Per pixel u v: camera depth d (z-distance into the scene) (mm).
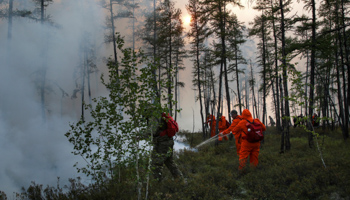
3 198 4215
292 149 7750
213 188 4301
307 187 4176
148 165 3898
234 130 5848
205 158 7027
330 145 8188
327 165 5238
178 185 4422
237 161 6316
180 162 6758
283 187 4422
